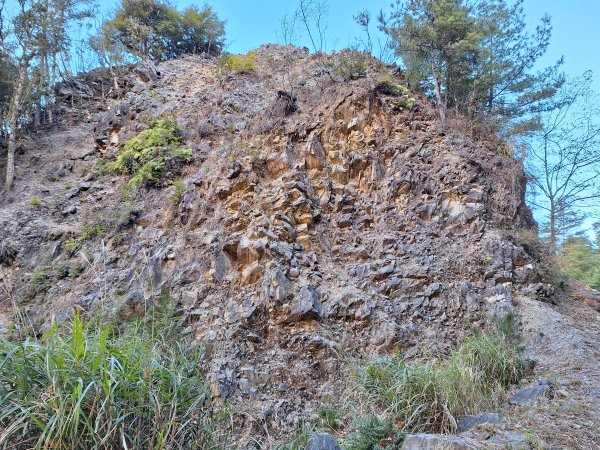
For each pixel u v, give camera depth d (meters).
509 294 7.43
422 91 12.80
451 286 7.43
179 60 16.45
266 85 12.81
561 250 12.16
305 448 3.98
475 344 5.85
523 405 4.80
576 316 7.61
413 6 12.45
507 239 8.21
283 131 9.43
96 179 10.52
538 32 13.81
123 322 5.58
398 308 7.06
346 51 11.70
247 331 6.31
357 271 7.50
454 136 9.75
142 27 16.92
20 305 7.48
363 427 4.15
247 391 5.65
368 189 8.84
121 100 13.24
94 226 8.80
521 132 12.80
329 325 6.59
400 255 7.82
